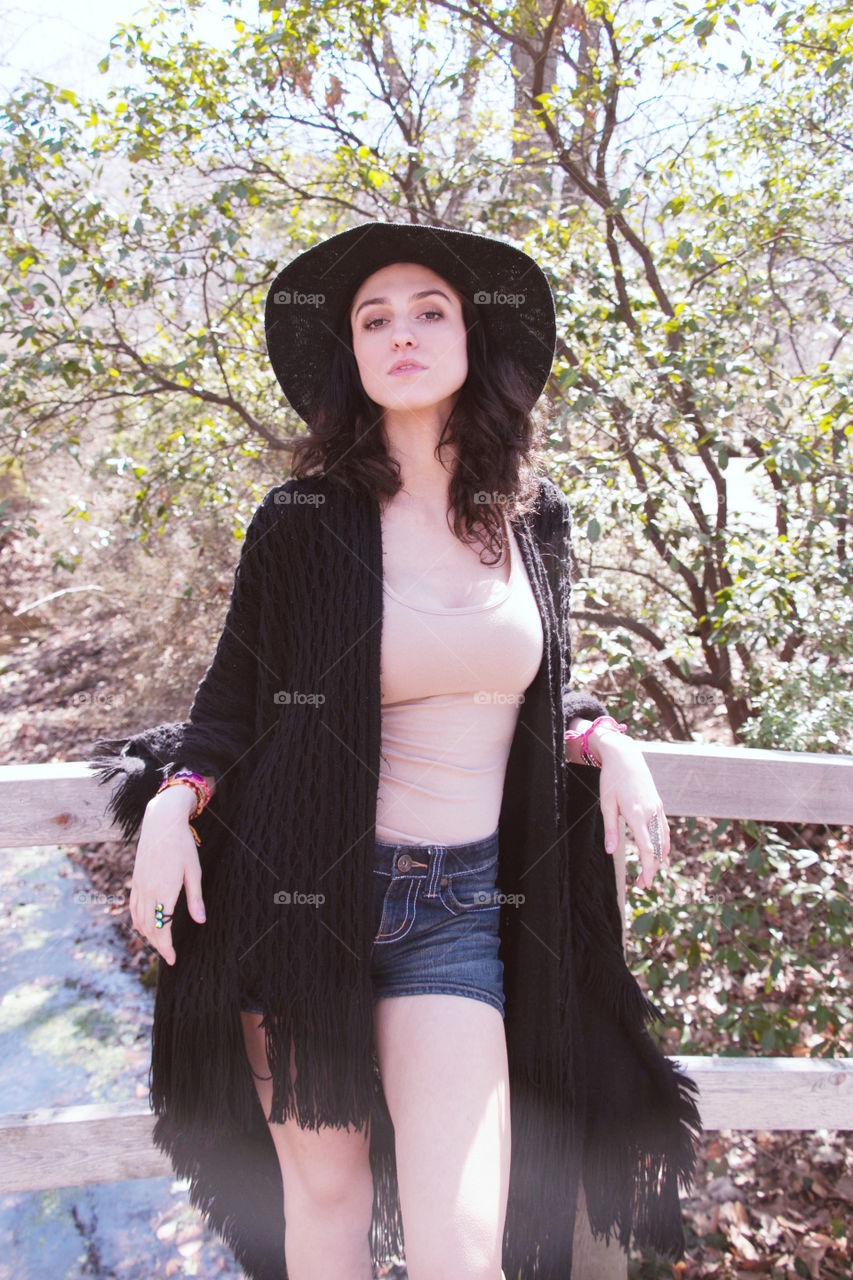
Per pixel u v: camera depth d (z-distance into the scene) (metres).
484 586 1.41
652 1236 1.60
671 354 3.09
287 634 1.42
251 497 4.21
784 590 2.96
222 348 4.13
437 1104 1.26
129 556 6.26
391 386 1.43
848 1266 2.52
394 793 1.38
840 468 3.17
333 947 1.32
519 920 1.50
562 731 1.49
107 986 4.20
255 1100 1.37
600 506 2.91
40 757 5.99
